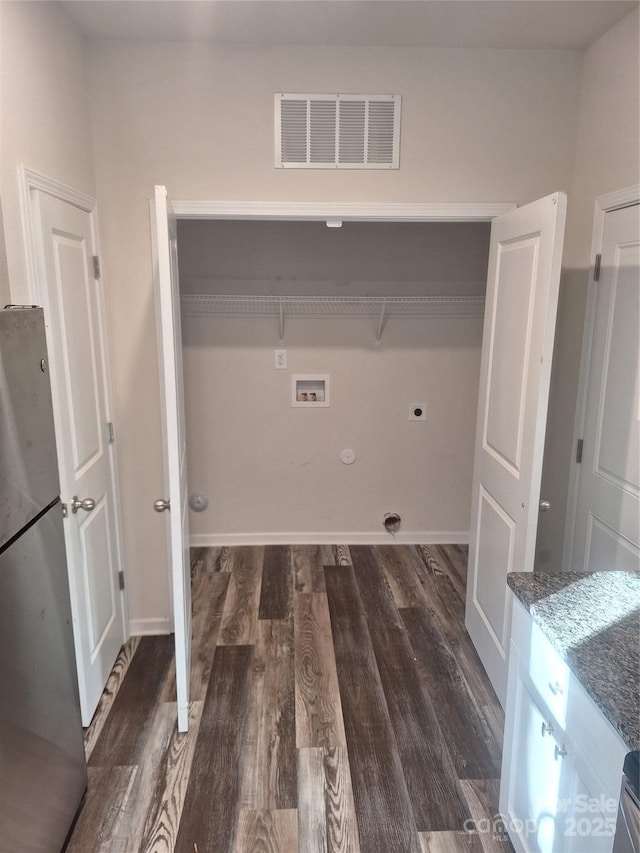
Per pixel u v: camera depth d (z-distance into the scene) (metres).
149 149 2.33
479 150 2.39
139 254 2.41
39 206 1.79
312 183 2.39
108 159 2.33
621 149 2.10
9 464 1.31
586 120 2.33
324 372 3.54
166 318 1.86
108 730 2.14
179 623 2.05
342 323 3.48
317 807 1.81
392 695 2.33
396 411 3.62
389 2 1.95
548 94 2.36
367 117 2.34
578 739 1.22
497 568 2.29
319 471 3.70
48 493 1.53
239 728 2.15
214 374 3.51
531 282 1.95
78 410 2.10
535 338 1.91
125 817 1.77
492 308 2.38
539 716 1.43
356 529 3.76
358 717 2.21
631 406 2.09
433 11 2.01
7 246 1.64
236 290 3.39
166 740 2.09
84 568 2.14
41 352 1.50
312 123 2.34
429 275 3.42
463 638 2.73
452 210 2.42
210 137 2.33
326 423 3.62
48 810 1.52
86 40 2.23
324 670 2.49
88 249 2.24
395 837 1.71
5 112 1.61
